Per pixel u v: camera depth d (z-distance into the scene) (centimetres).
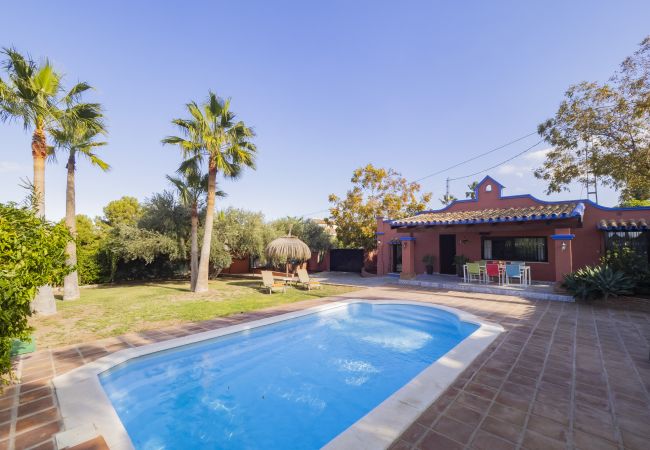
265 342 719
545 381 394
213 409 440
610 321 711
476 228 1316
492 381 394
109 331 681
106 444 279
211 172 1320
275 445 365
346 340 738
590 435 278
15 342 523
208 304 1004
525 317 754
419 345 703
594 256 1265
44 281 400
